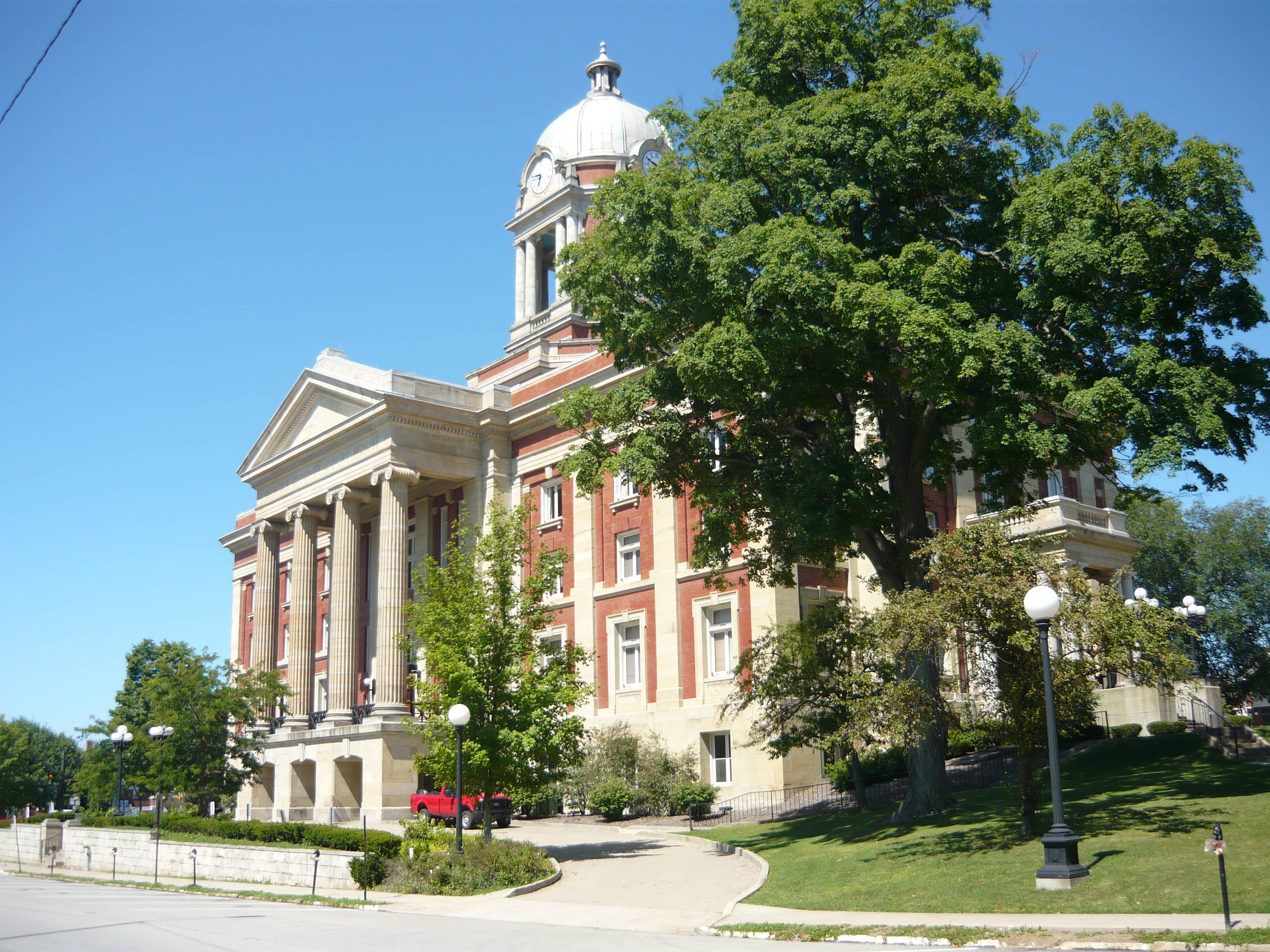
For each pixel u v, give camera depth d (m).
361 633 55.69
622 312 27.16
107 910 21.70
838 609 28.56
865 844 23.06
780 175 25.31
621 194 26.22
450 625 28.59
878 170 24.58
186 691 41.78
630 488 44.12
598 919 18.17
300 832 31.20
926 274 22.50
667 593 40.94
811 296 22.78
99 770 46.22
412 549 53.00
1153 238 21.34
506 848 24.58
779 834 28.16
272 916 20.03
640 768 38.22
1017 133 25.36
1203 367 21.55
